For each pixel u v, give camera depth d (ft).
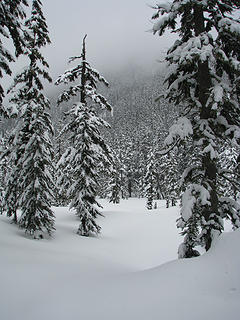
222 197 24.02
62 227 61.67
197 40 21.99
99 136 58.39
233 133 23.27
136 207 152.66
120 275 23.47
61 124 119.96
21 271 21.68
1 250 27.55
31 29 51.01
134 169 220.64
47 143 49.06
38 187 45.24
